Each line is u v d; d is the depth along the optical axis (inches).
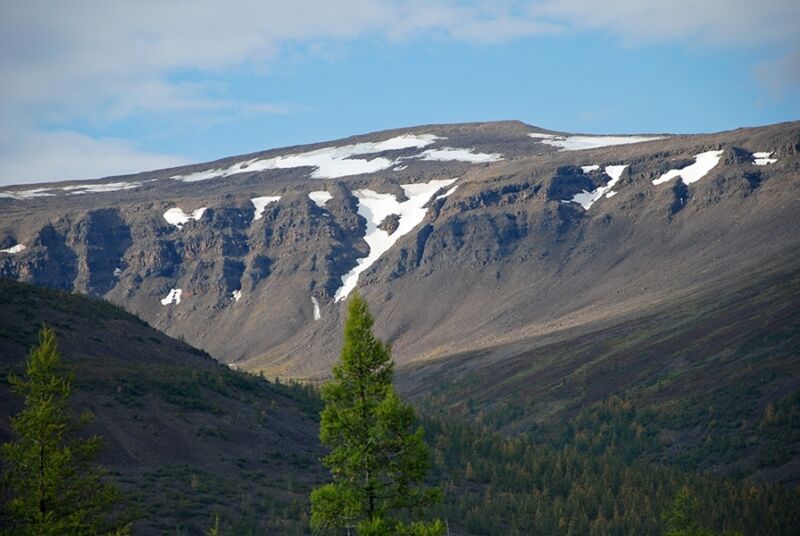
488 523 6752.0
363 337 2600.9
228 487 6181.1
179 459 6565.0
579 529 7096.5
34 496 2962.6
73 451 3127.5
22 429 3011.8
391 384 2593.5
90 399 6811.0
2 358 7003.0
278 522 5728.3
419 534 2452.0
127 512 3457.2
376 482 2508.6
